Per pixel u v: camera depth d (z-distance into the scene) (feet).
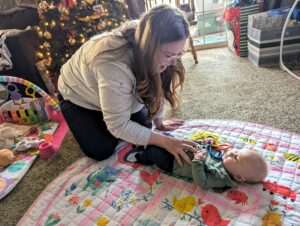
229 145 3.52
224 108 4.98
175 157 3.19
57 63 6.64
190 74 6.77
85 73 3.06
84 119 3.69
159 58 2.47
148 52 2.39
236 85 5.79
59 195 3.43
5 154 4.30
